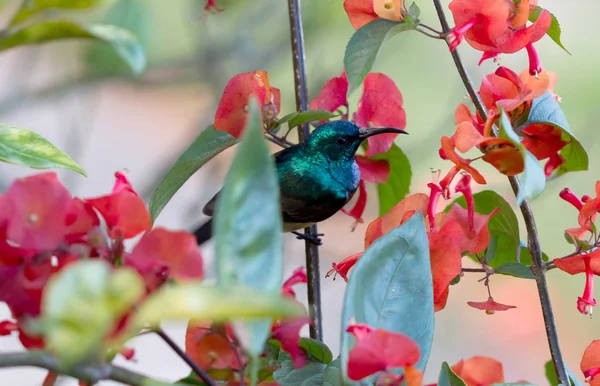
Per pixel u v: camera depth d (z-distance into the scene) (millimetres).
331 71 8961
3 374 9867
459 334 11547
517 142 3008
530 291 11289
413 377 2443
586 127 9617
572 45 10086
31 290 2420
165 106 13797
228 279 2223
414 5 4012
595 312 10906
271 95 4535
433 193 3586
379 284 2826
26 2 4176
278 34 9750
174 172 4188
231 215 2252
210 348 3059
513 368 11180
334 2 9562
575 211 9961
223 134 4500
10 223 2391
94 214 2541
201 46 9523
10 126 3234
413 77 10117
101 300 1781
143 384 2203
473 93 3920
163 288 2402
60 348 1769
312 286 4445
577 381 3934
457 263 3275
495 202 4332
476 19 3873
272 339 3189
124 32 4582
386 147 5285
